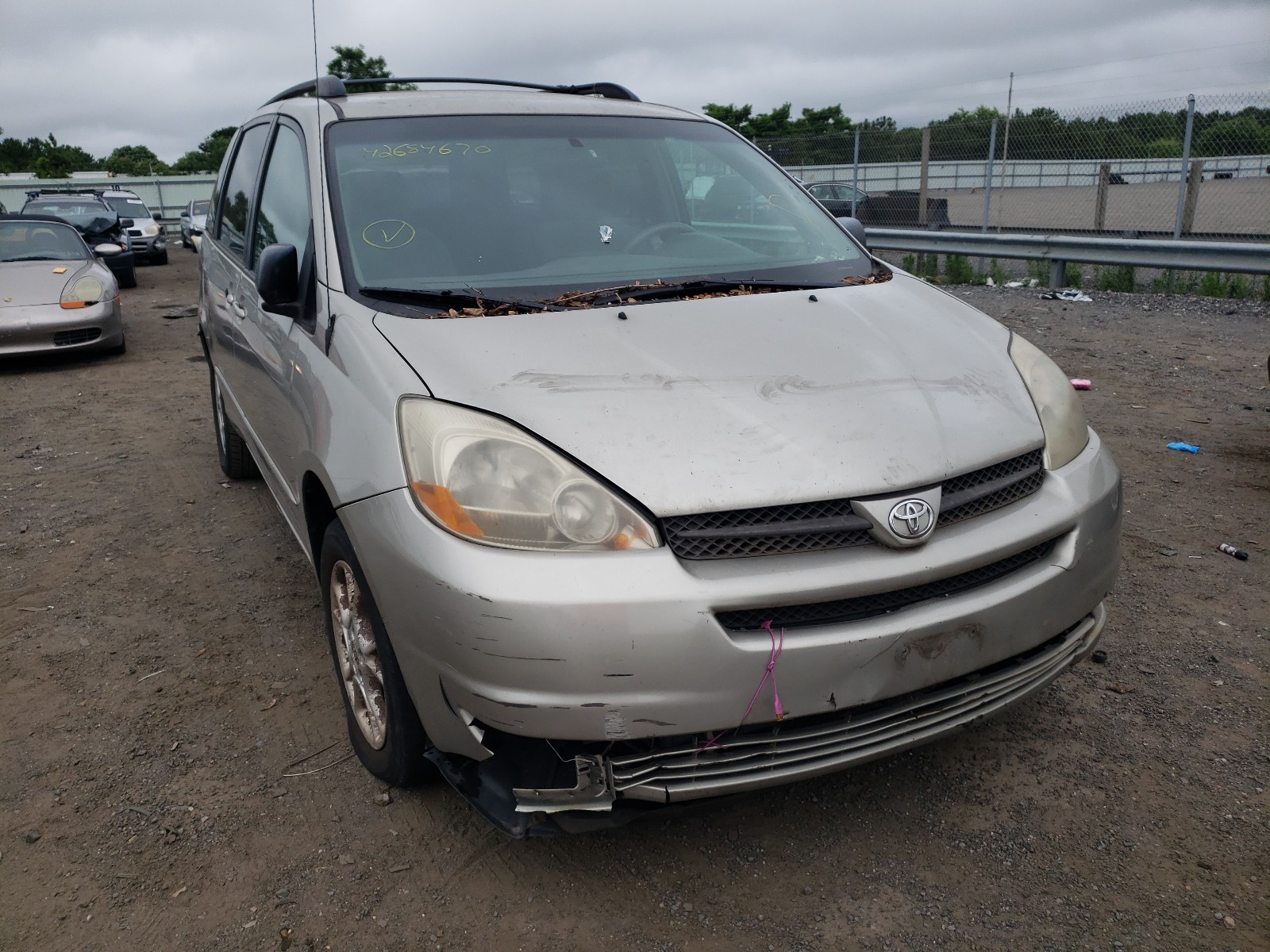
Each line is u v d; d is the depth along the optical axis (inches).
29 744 110.9
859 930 82.0
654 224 121.1
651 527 75.7
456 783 85.2
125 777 104.3
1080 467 93.7
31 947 81.4
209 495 197.8
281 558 164.2
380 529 81.0
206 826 96.3
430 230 111.0
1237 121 459.2
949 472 83.1
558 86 157.6
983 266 487.5
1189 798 97.1
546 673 73.3
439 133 123.4
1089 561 90.6
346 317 98.7
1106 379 264.7
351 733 105.0
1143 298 393.1
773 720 76.6
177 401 289.6
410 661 82.1
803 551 78.2
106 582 155.5
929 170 600.4
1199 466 193.6
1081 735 108.0
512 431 79.5
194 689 122.5
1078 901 84.3
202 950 81.1
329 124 123.0
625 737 74.7
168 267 773.3
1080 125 498.3
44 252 373.4
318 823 96.4
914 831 93.8
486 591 73.6
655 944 80.9
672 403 83.5
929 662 80.6
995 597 83.3
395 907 85.5
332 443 90.4
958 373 96.5
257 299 133.7
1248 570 147.1
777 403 85.3
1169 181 478.3
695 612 73.5
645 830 94.9
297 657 130.4
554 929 82.7
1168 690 116.0
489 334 92.4
